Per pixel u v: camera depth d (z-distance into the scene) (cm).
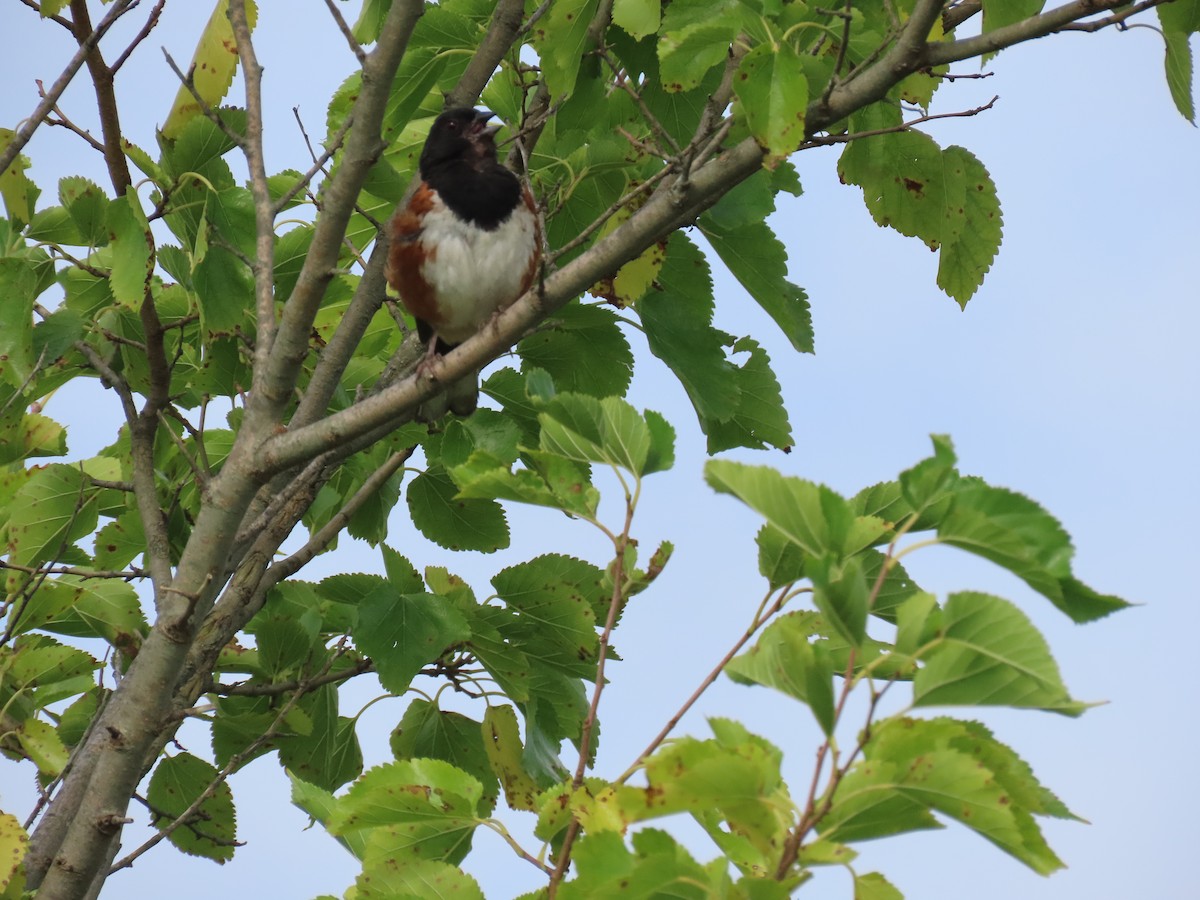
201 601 807
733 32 684
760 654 509
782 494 467
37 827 859
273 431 822
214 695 1055
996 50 697
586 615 981
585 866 481
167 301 1111
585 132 1078
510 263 1052
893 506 651
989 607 435
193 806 892
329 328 1191
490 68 1047
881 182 1021
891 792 445
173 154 945
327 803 662
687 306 989
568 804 555
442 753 1063
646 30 819
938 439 441
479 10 1123
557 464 558
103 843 780
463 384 1037
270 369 816
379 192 1059
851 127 1003
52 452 1034
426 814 591
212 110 881
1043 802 480
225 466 816
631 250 721
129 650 992
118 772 788
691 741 457
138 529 1077
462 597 993
